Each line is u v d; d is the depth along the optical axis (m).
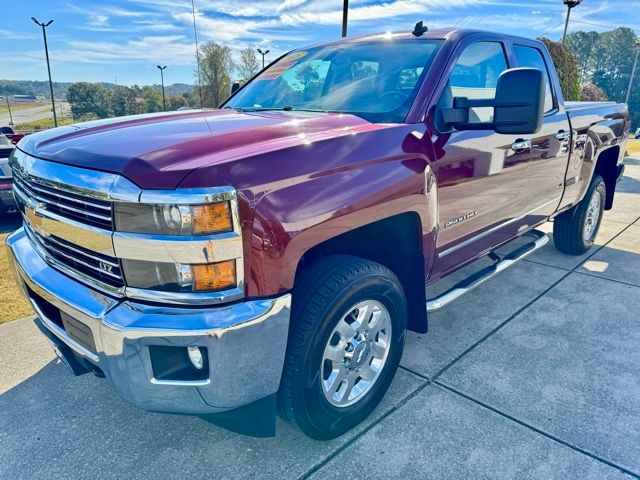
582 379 2.80
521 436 2.33
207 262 1.66
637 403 2.58
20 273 2.35
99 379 2.86
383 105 2.62
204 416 2.03
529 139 3.28
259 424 2.01
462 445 2.28
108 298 1.83
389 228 2.51
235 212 1.67
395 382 2.78
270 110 2.98
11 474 2.14
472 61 2.95
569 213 4.70
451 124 2.55
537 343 3.22
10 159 2.62
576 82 15.20
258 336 1.77
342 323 2.18
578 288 4.15
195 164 1.67
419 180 2.33
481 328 3.44
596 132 4.38
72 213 1.89
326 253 2.44
